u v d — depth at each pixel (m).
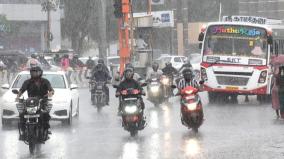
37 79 24.27
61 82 34.69
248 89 45.72
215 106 44.31
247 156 22.09
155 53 126.06
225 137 27.58
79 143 26.11
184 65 51.38
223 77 46.00
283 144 25.16
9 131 30.53
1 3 130.75
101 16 81.31
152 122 34.28
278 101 35.28
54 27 135.38
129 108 28.02
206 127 31.55
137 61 69.44
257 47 45.91
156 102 44.59
